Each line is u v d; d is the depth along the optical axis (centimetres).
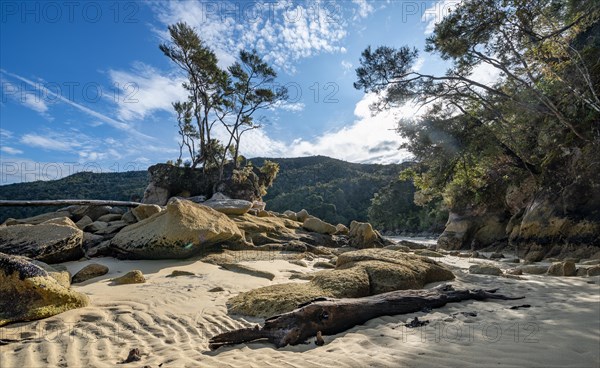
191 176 2920
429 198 2433
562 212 1313
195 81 2941
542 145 1750
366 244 1636
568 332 350
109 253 1109
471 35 1698
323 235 1670
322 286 598
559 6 1599
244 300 562
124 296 605
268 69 3044
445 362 296
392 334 396
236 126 3091
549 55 1714
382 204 7462
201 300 599
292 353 363
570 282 686
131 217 1439
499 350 314
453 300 544
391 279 648
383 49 1845
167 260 1034
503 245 1891
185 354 372
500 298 561
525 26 1644
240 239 1282
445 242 2225
